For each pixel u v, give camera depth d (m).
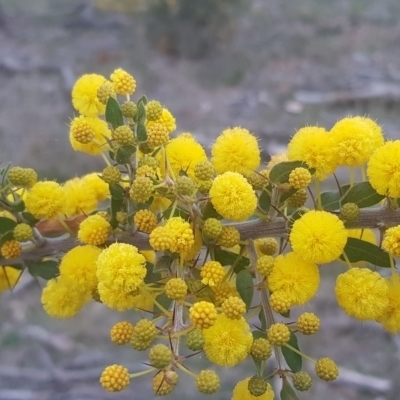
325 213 0.10
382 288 0.10
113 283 0.10
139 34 0.99
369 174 0.10
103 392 0.40
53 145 0.63
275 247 0.12
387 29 0.96
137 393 0.40
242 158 0.11
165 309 0.10
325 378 0.10
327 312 0.45
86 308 0.46
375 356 0.42
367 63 0.84
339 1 1.13
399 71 0.80
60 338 0.44
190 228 0.10
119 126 0.11
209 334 0.10
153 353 0.09
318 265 0.11
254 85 0.80
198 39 0.92
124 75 0.12
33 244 0.13
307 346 0.42
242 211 0.10
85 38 0.99
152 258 0.12
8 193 0.12
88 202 0.13
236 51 0.90
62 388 0.41
